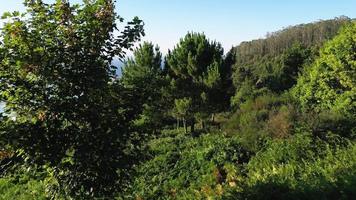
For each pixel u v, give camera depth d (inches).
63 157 307.6
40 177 323.3
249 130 860.6
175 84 1443.2
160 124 363.6
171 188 754.8
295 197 347.9
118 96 341.1
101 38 330.6
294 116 796.6
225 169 772.0
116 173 321.4
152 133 358.0
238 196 395.5
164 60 1685.5
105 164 311.4
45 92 307.0
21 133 293.4
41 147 296.7
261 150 759.7
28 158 301.3
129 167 332.8
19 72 307.0
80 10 328.8
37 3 323.0
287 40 5339.6
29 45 305.0
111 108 328.5
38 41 310.3
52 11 324.8
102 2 334.3
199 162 847.7
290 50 2960.1
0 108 308.0
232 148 851.4
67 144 304.5
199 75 1481.3
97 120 314.5
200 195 619.5
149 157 360.2
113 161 315.6
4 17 311.1
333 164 475.2
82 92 317.1
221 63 1477.6
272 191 374.3
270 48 5241.1
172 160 901.8
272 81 2755.9
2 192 741.9
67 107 303.3
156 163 888.9
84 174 313.4
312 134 690.8
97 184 315.3
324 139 678.5
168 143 1132.5
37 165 305.6
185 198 647.8
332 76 1221.1
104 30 331.9
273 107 1022.4
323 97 1243.8
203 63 1491.1
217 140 991.6
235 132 1037.8
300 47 2974.9
